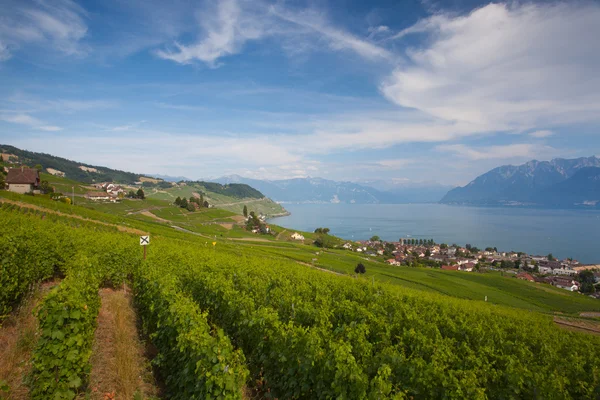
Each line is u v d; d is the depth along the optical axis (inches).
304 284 707.4
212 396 261.4
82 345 291.1
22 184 3112.7
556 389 319.0
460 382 292.0
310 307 486.0
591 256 7352.4
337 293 701.3
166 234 2316.7
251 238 4067.4
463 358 400.2
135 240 1069.1
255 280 652.7
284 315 504.1
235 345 441.1
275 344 342.0
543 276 4527.6
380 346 428.1
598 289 3927.2
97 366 327.0
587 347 558.6
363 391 272.7
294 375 318.7
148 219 4111.7
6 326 368.5
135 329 453.1
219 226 4785.9
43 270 565.6
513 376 329.1
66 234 820.6
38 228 802.2
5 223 808.9
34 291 482.0
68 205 2568.9
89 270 484.7
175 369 324.2
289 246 3631.9
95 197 5108.3
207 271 667.4
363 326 422.6
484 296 2142.0
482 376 339.3
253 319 391.9
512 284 2807.6
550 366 428.5
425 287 2162.9
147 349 399.2
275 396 333.1
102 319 457.4
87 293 364.8
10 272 434.6
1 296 396.8
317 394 296.7
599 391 375.6
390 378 324.2
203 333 307.3
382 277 2305.6
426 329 474.9
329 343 320.8
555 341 560.7
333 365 292.4
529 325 716.7
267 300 553.0
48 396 261.4
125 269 688.4
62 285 322.3
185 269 676.1
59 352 268.5
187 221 4601.4
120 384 300.8
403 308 593.6
